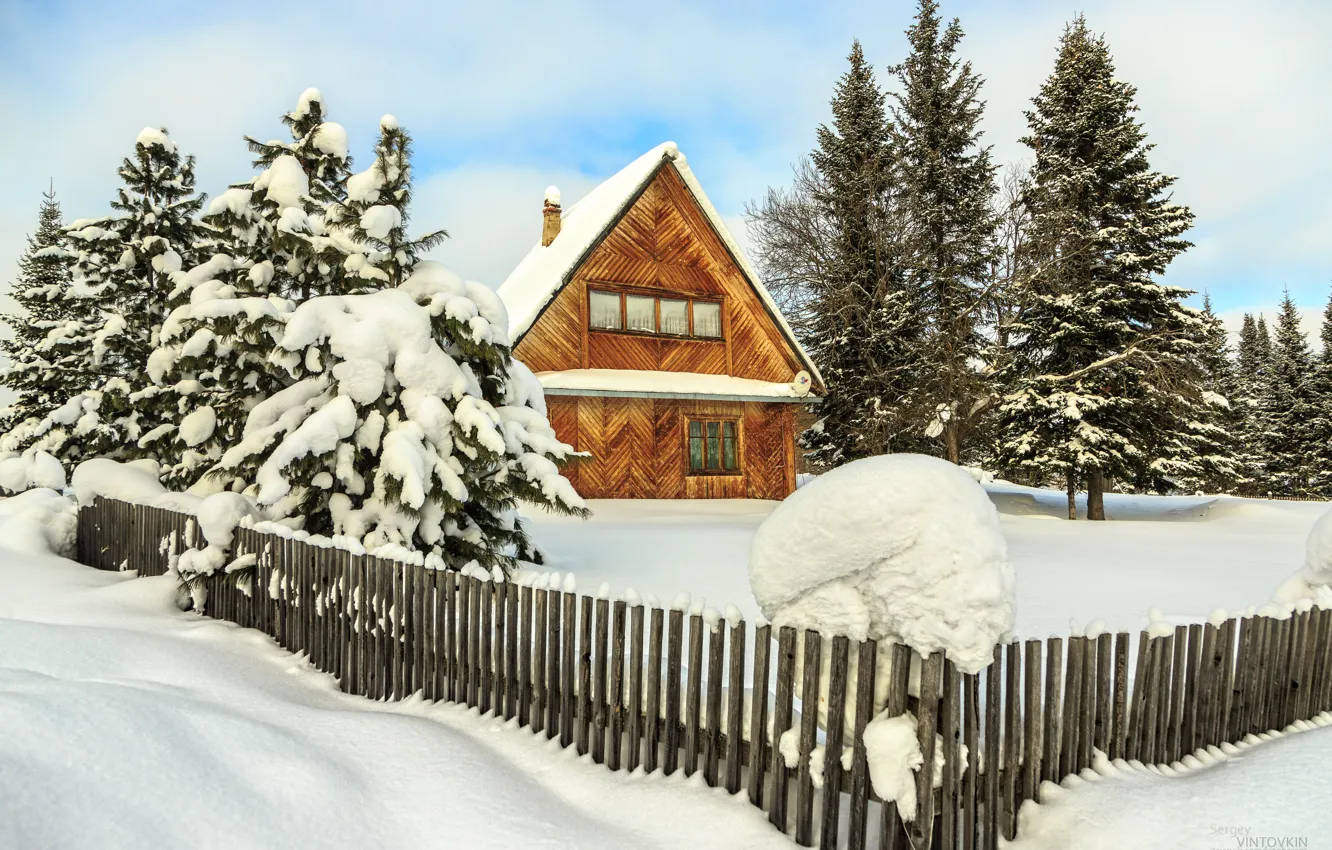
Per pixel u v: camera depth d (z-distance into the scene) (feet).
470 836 10.18
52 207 128.77
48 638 16.79
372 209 25.11
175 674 16.01
